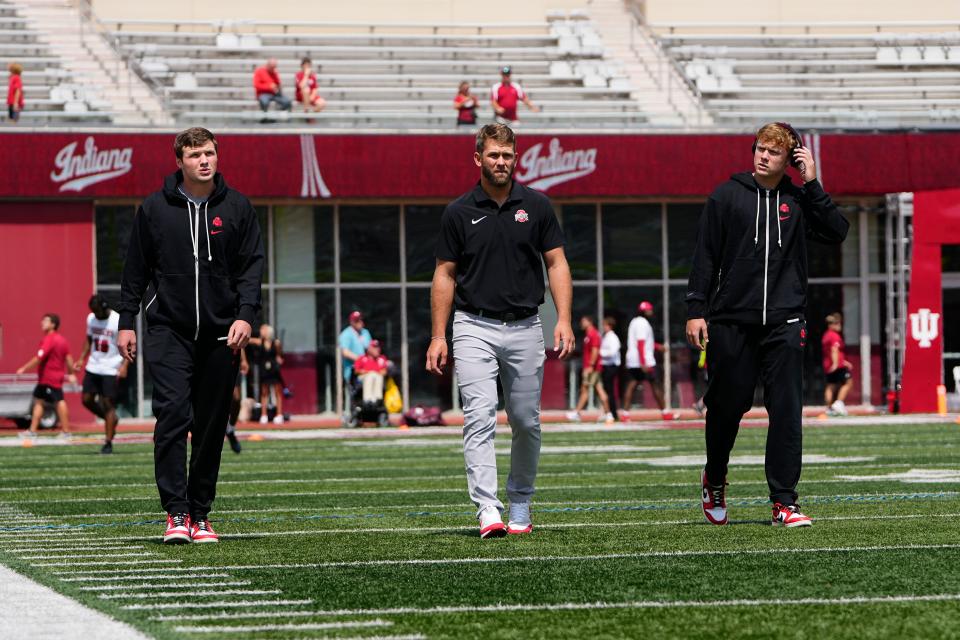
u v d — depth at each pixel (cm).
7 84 6594
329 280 6162
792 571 1389
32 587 1320
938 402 5897
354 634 1070
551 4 7788
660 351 6253
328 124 6250
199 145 1661
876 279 6444
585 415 6131
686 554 1525
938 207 5956
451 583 1331
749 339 1791
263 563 1491
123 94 6675
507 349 1752
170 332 1678
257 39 7138
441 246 1762
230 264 1691
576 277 6316
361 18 7394
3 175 5703
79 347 5869
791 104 7194
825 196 1775
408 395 6212
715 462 1828
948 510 2033
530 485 1800
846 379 5756
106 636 1045
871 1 7875
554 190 6078
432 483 2738
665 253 6366
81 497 2478
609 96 7125
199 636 1053
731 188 1789
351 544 1664
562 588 1295
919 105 7312
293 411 6122
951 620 1120
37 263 5850
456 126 6253
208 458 1709
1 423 5919
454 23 7488
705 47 7544
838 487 2450
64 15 7125
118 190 5788
